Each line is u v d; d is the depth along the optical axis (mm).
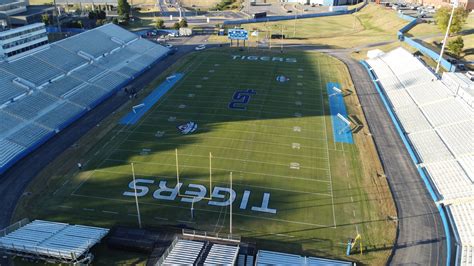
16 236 30484
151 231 31969
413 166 42656
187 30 106250
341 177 40406
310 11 146625
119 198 36781
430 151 44594
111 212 34938
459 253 30547
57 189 38094
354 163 43031
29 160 43469
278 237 32125
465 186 37375
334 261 28938
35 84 57062
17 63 59062
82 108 56406
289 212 35125
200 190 37969
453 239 32156
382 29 109312
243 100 60125
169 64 80125
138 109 56844
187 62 80750
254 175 40500
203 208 35500
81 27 107625
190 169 41406
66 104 56188
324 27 119188
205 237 31328
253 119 53500
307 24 123562
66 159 43531
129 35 88438
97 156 44031
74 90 60156
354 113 55844
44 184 38938
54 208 35438
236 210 35312
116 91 64625
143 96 61875
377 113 55969
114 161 43000
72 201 36375
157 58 83625
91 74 66625
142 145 46406
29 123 49594
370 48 89250
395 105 58125
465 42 79312
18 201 36438
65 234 30906
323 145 46781
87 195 37219
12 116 49281
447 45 75938
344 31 113188
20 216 34406
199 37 105125
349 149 45969
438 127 48906
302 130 50438
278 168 41844
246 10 149125
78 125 52188
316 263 28500
